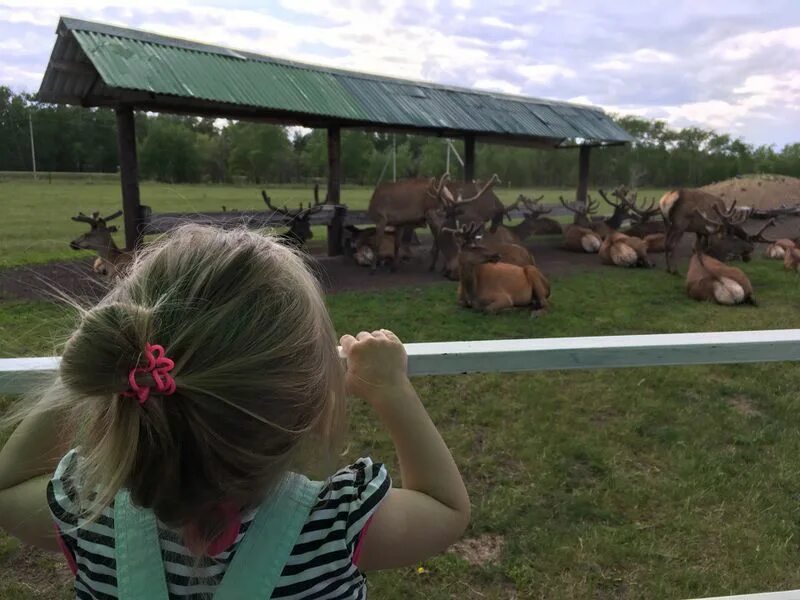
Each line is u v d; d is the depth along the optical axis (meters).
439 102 14.48
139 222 9.73
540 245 16.31
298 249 1.16
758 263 13.33
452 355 1.38
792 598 1.54
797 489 3.68
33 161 42.69
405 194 11.45
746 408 4.98
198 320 0.80
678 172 55.41
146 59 9.34
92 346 0.77
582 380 5.39
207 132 44.06
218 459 0.80
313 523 0.95
